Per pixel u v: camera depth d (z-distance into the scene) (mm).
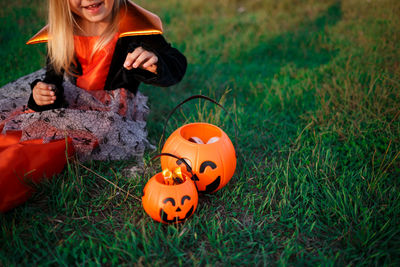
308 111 3594
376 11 6324
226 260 1894
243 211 2342
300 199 2453
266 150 3043
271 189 2438
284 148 3086
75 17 2598
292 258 1970
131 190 2443
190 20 6625
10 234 1995
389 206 2285
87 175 2561
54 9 2455
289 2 7414
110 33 2604
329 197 2348
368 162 2801
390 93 3643
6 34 5160
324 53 5309
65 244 1974
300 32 6070
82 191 2332
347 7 6883
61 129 2598
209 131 2600
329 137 3164
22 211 2168
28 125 2551
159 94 4039
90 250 1934
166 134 3205
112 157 2785
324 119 3426
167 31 5723
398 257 1955
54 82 2752
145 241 1973
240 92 4215
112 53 2682
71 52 2617
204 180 2289
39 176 2330
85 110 2750
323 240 2094
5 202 2121
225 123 3377
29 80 3094
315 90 4094
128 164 2805
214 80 4410
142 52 2330
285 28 6305
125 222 2180
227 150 2365
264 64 4996
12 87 3016
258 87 4273
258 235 2119
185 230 2074
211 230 2121
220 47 5516
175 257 1935
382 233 2092
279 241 2078
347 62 4355
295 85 4133
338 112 3439
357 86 3834
